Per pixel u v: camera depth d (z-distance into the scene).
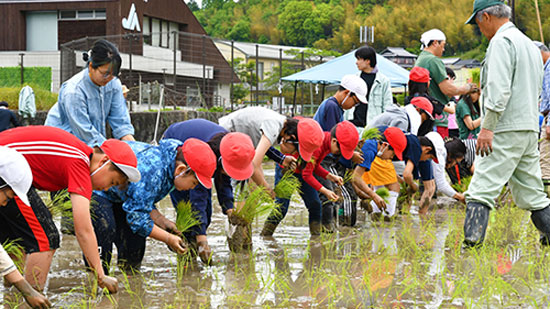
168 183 4.35
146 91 21.16
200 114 16.61
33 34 32.50
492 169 5.14
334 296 3.79
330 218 6.11
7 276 3.28
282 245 5.45
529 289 3.98
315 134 5.32
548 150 6.46
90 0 31.44
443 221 6.73
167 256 5.03
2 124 11.23
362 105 7.76
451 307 3.60
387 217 6.84
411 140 6.50
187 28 37.50
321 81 15.90
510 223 6.52
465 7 89.06
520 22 64.81
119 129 5.70
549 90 6.47
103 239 4.28
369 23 93.00
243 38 99.88
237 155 4.55
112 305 3.67
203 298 3.81
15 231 3.82
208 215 5.11
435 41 8.05
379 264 4.66
